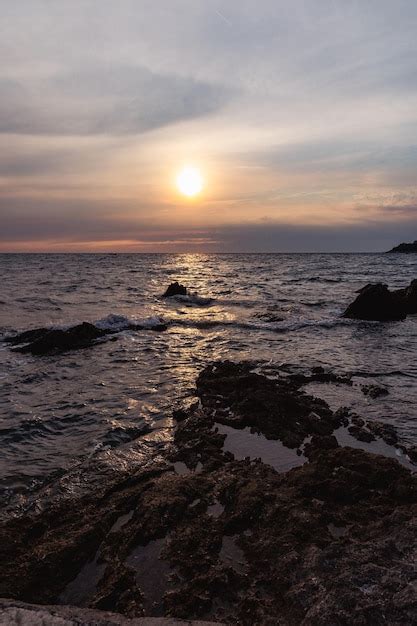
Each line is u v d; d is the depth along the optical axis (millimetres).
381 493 5797
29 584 4418
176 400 10086
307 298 31531
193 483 6078
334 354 14656
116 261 127625
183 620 3199
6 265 91562
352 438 7895
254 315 23375
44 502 6027
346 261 108625
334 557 4090
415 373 12227
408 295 25547
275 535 4871
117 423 8766
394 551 4055
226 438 7879
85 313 24469
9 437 8148
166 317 22781
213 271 69875
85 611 3236
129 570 4531
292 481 6074
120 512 5590
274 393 9492
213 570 4387
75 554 4812
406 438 7906
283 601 3818
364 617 3242
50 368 13109
